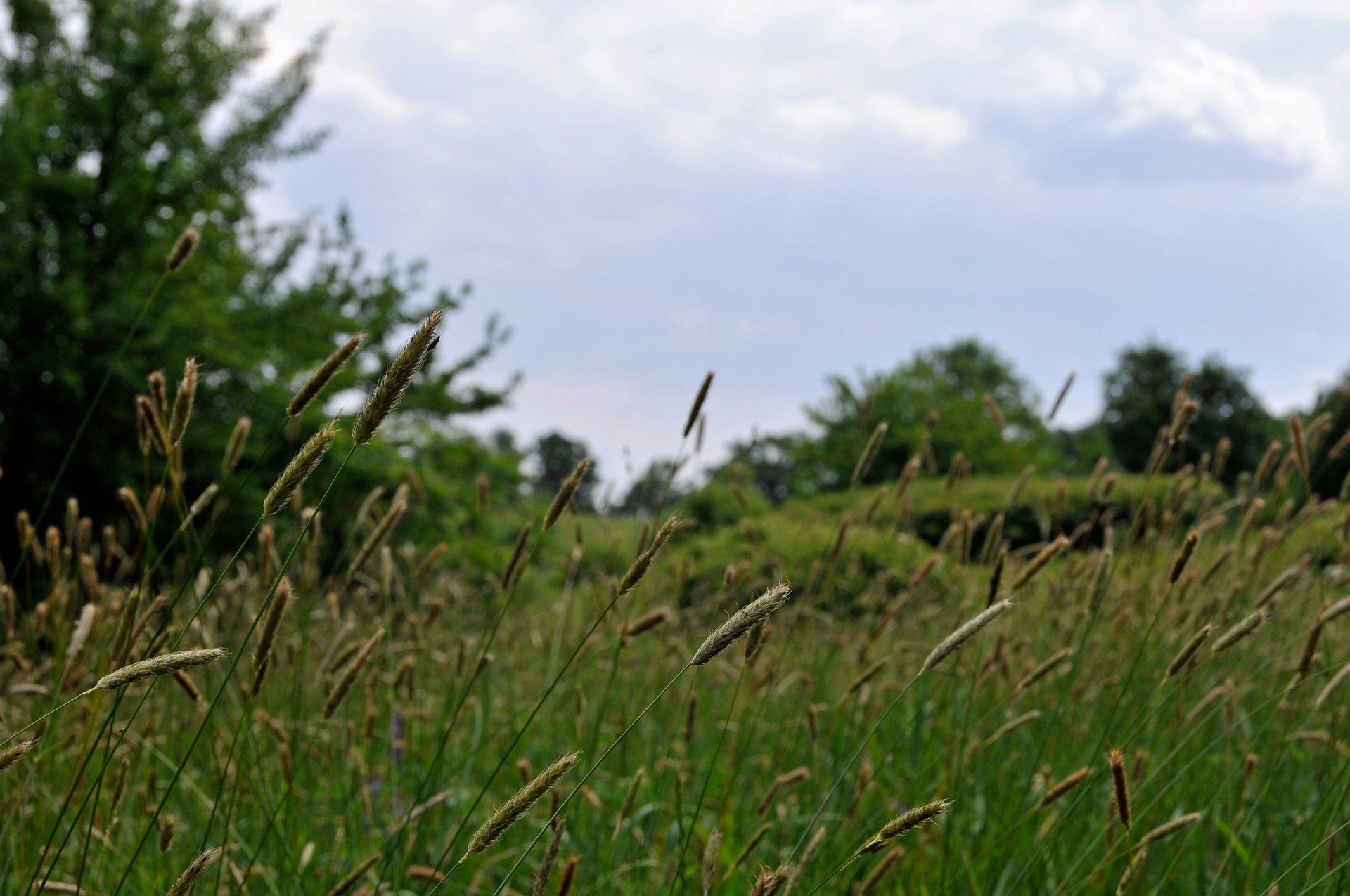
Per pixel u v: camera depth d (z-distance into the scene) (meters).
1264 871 2.64
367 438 1.30
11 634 2.60
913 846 2.70
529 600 5.31
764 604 1.24
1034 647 3.67
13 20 14.29
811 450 20.34
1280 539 3.07
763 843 2.76
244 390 11.66
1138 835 2.64
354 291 17.16
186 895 1.54
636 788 2.02
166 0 15.55
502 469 13.44
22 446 11.98
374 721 2.64
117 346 11.70
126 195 13.48
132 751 2.51
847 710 3.31
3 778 2.48
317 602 3.30
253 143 16.92
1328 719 3.04
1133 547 3.60
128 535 5.39
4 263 11.63
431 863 2.62
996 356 48.44
